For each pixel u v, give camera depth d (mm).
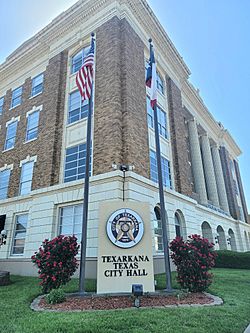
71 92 18500
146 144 16188
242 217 37312
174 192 17547
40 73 21594
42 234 14922
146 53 19594
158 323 5516
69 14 19766
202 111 30797
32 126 19828
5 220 17672
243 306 7242
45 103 19391
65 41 20234
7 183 19625
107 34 17328
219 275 13148
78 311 6582
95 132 15281
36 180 17141
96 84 16406
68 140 16906
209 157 30844
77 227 13898
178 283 9500
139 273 8562
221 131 36125
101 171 13984
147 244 9055
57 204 15211
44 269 9016
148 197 14500
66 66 19641
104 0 18062
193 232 19016
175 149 20375
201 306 7113
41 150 17859
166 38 21500
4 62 24844
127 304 7254
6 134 22031
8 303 7723
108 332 5004
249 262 17609
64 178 16172
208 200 29172
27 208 16734
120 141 14266
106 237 8992
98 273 8422
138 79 17188
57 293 7707
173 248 9500
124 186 13242
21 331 5141
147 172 15383
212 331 5180
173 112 21438
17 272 15289
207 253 9391
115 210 9398
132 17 18281
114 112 14719
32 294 8828
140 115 16312
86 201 9633
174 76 23719
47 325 5402
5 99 24000
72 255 9312
